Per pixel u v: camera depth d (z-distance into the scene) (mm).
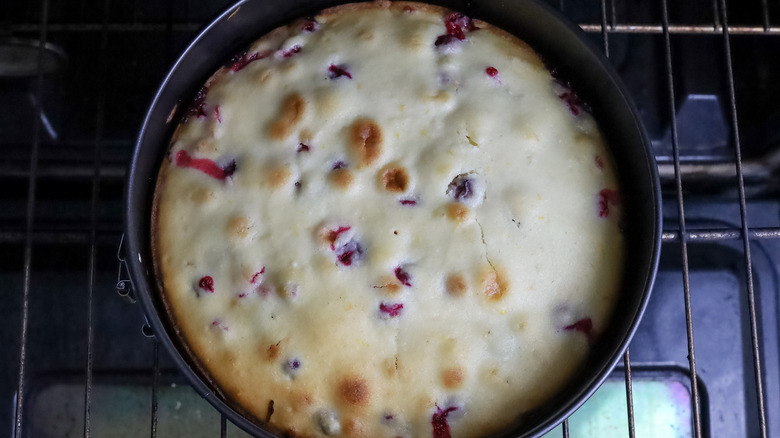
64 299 483
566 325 337
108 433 468
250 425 303
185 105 371
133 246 324
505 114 352
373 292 332
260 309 336
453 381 328
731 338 482
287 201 343
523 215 338
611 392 476
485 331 332
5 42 487
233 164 352
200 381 310
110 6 494
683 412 475
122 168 482
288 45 369
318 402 332
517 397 333
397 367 329
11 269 486
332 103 350
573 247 341
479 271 332
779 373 476
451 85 356
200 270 344
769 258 488
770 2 490
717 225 490
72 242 423
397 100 352
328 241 336
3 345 478
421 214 338
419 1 385
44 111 488
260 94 360
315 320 331
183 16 495
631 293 335
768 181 487
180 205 352
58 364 476
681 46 500
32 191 406
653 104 497
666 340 482
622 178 357
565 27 354
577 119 362
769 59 492
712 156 488
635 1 506
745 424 472
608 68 346
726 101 493
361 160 342
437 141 346
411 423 330
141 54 495
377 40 365
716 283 488
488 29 378
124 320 481
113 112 490
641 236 338
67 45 495
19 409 382
